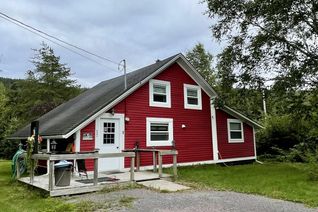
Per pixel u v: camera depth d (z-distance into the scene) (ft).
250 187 29.45
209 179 35.29
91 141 40.37
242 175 39.04
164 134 48.78
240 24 45.85
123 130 43.73
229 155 57.67
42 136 42.04
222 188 29.40
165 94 50.08
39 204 23.40
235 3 44.93
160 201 23.47
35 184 30.01
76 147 38.75
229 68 47.91
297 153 53.98
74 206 22.08
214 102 51.88
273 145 66.44
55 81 104.06
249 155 61.57
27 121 91.86
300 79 42.52
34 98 101.09
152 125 47.47
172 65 51.96
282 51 43.47
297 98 44.80
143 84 47.21
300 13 40.55
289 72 42.98
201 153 53.26
